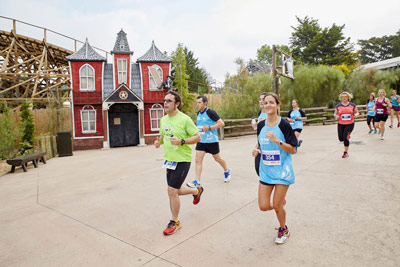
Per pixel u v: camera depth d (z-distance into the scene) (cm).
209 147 576
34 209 525
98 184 696
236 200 487
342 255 286
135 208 492
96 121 1725
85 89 1711
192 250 324
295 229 354
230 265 287
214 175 689
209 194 532
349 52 3659
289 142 303
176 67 2381
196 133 373
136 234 383
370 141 995
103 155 1329
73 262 317
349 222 360
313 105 2112
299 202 447
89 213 483
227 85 2003
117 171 856
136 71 1853
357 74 2770
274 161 311
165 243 349
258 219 398
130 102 1711
